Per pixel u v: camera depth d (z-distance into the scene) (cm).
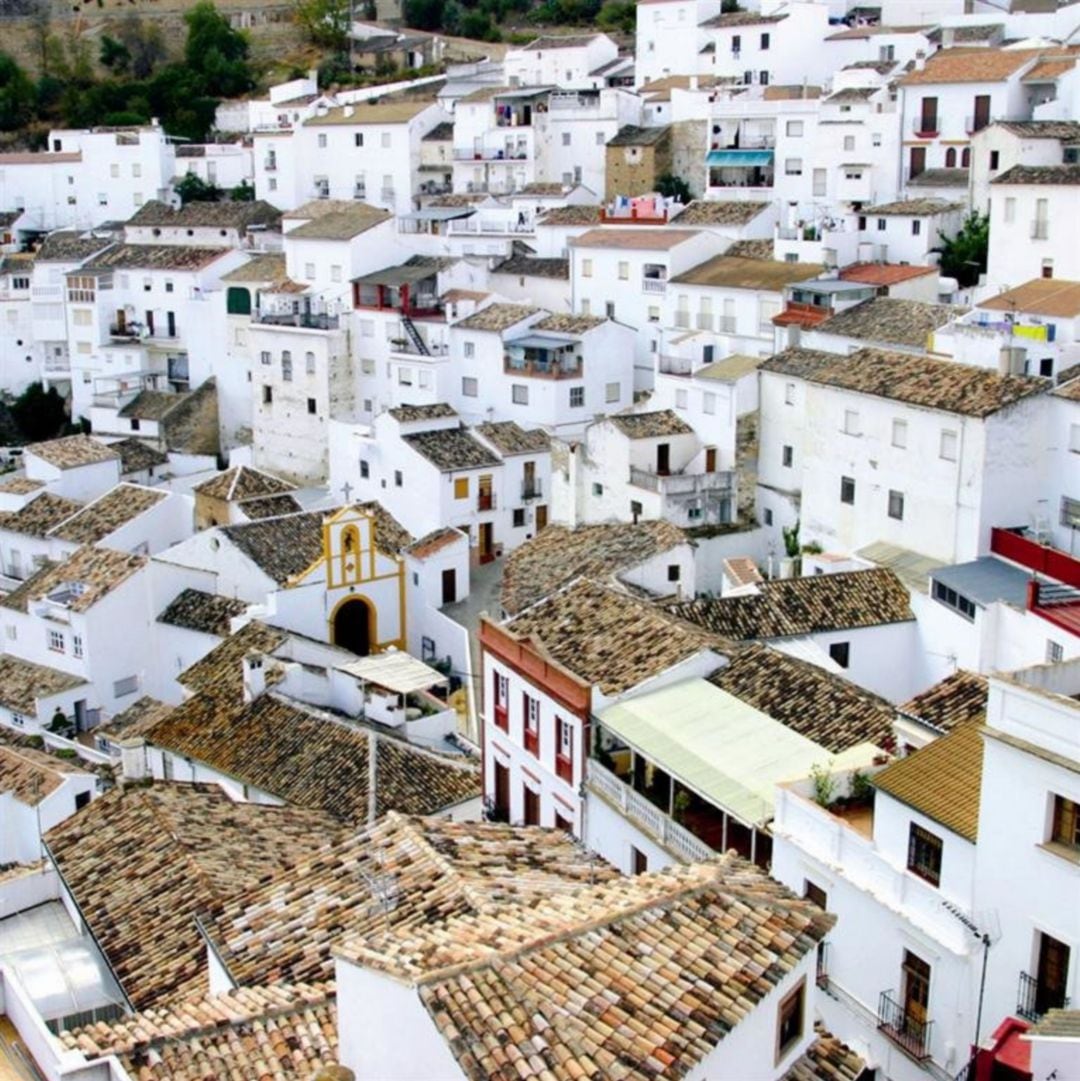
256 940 2706
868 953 3428
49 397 12531
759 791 3759
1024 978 3058
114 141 15212
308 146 14438
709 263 9706
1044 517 6209
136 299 12212
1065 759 2933
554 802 4506
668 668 4400
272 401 10838
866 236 9862
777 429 7438
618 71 15262
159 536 8381
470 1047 1998
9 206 15412
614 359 9494
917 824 3312
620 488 7731
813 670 4450
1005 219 8844
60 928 3538
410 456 8538
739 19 13488
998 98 10250
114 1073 2178
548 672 4472
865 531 6719
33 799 4691
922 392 6350
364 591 7294
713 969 2242
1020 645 5103
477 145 13725
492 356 9569
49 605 7138
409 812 4694
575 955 2200
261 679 5488
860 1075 2527
